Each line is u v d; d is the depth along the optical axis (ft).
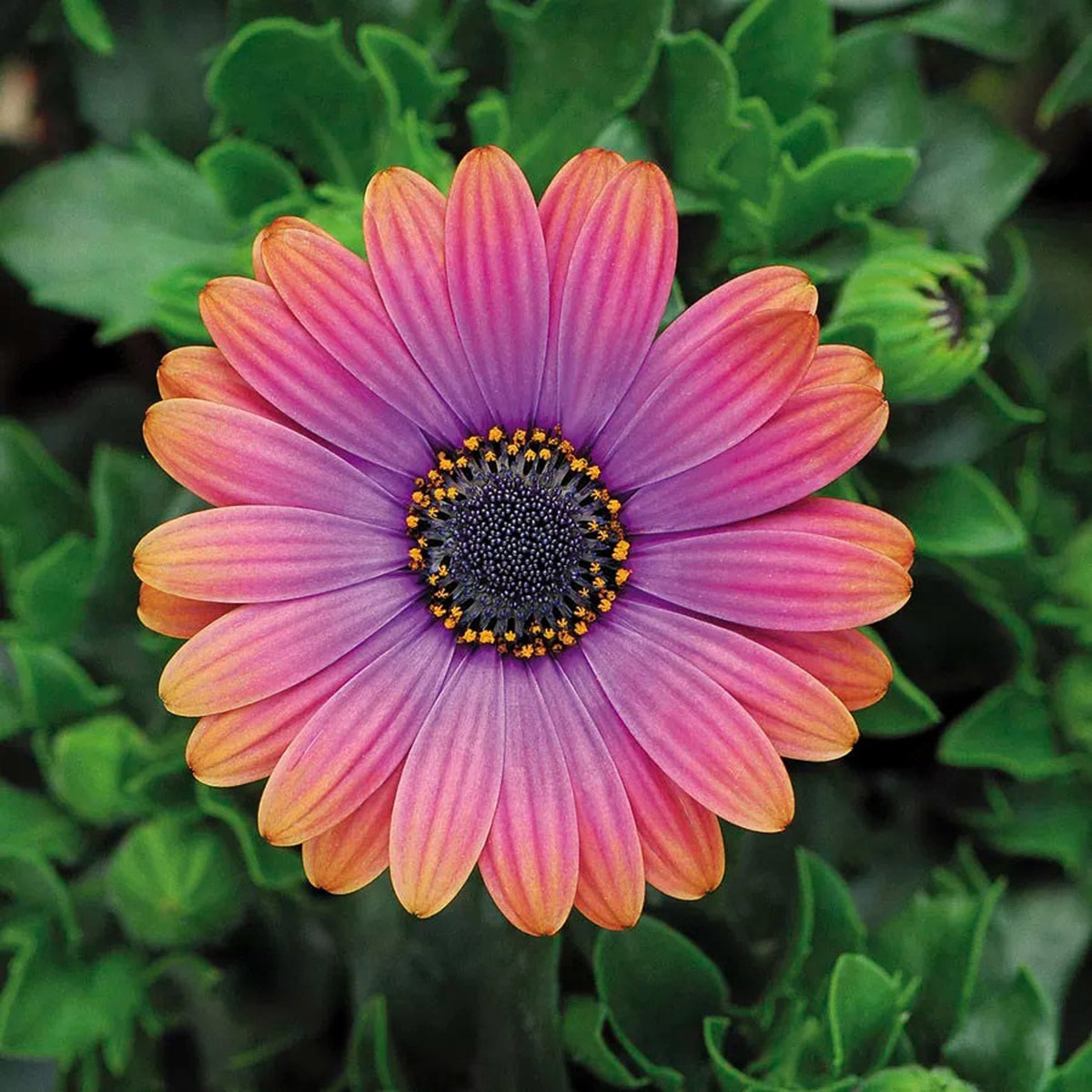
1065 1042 1.18
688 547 1.05
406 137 1.12
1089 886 1.16
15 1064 1.18
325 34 1.13
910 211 1.17
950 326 1.09
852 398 1.02
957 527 1.13
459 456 1.07
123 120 1.20
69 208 1.19
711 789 1.03
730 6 1.15
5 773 1.18
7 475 1.19
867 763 1.19
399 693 1.05
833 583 1.02
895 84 1.17
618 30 1.12
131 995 1.15
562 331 1.05
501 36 1.16
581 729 1.06
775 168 1.13
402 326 1.04
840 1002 1.08
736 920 1.14
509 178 1.03
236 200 1.16
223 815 1.11
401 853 1.03
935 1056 1.11
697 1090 1.13
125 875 1.12
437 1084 1.16
